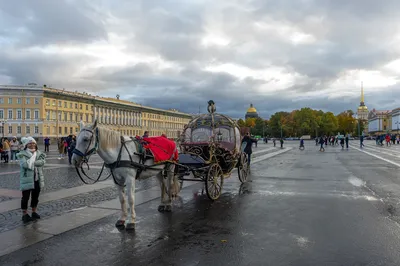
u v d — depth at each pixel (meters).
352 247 6.05
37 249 6.09
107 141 7.18
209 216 8.26
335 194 10.97
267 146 59.62
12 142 24.61
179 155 10.30
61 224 7.59
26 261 5.58
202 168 9.68
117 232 7.03
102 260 5.60
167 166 8.68
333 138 64.38
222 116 12.60
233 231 7.05
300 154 33.38
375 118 198.00
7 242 6.44
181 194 11.14
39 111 97.00
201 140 12.12
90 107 113.25
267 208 9.05
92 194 11.07
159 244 6.31
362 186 12.56
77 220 7.91
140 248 6.11
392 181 13.82
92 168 19.23
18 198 10.52
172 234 6.88
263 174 16.38
